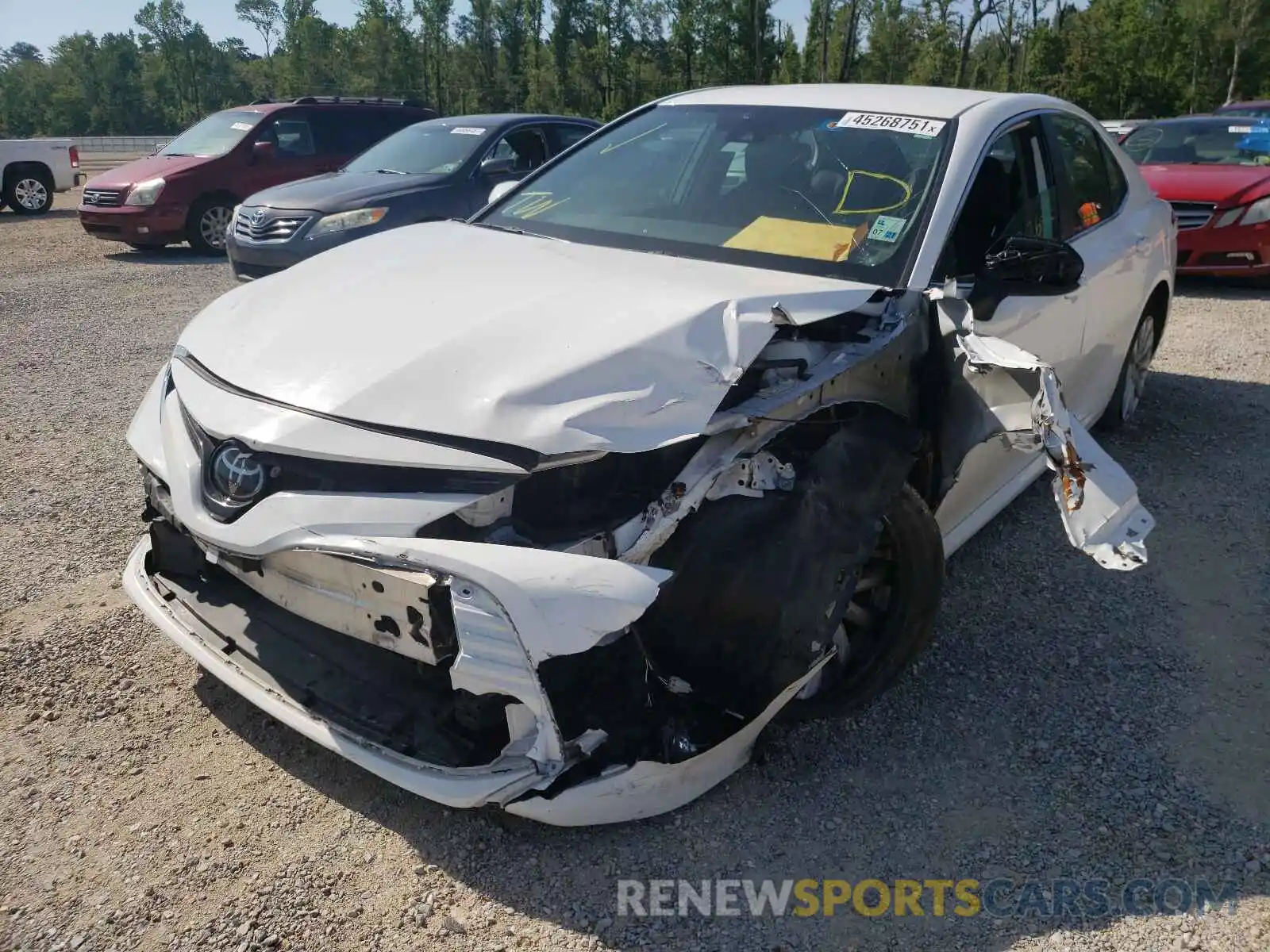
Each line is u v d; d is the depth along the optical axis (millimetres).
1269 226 9102
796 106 3918
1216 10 53250
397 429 2363
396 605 2273
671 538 2463
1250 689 3338
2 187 16516
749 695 2480
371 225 8422
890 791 2822
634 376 2449
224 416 2537
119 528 4305
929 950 2324
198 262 11508
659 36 62188
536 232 3723
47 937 2285
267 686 2619
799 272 3203
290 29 78750
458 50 73062
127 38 94625
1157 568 4137
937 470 3062
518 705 2285
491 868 2512
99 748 2916
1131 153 10859
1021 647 3555
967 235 3414
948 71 54781
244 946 2275
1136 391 5609
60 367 6824
